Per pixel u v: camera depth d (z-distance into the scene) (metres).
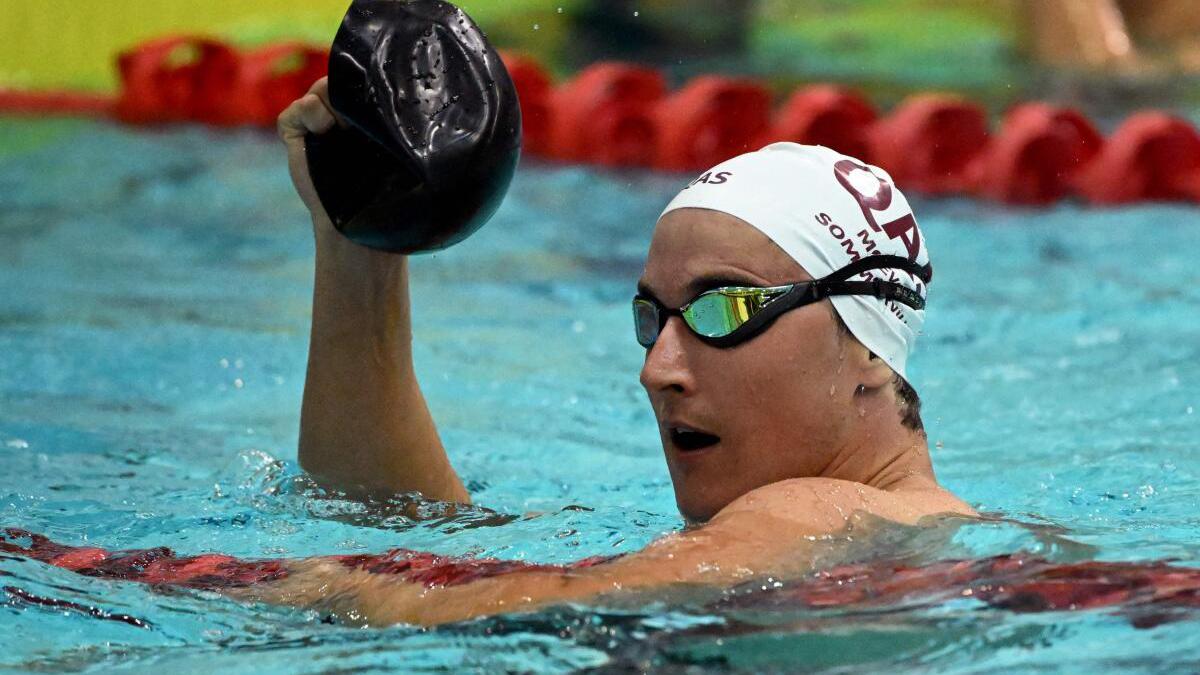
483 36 7.25
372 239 7.25
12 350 15.49
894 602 6.46
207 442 12.16
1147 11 44.47
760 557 6.73
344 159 7.32
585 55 43.00
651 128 28.97
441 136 6.89
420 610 6.62
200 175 27.12
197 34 39.56
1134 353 15.27
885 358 7.79
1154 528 8.48
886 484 7.80
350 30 7.20
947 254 21.03
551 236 22.89
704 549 6.72
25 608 7.20
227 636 6.77
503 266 20.86
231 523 9.06
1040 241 21.78
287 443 12.16
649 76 30.56
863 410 7.71
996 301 18.09
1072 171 25.58
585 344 16.47
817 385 7.50
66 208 24.33
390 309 8.32
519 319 17.73
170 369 14.95
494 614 6.39
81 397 13.73
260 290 18.97
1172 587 6.72
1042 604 6.48
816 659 5.96
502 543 8.32
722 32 46.59
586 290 19.38
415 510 8.77
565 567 6.84
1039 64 42.06
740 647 6.04
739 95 29.11
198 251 21.36
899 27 48.78
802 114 27.64
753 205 7.51
